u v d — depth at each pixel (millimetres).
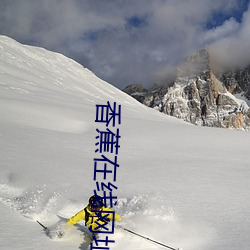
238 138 20828
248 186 8680
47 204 6539
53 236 4871
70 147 14227
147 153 14336
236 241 4867
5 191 7449
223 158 13883
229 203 6973
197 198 7312
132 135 19594
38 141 14602
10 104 25859
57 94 48625
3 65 61844
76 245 4730
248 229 5395
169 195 7512
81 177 8969
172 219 5805
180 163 12078
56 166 10102
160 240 4945
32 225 5402
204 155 14570
